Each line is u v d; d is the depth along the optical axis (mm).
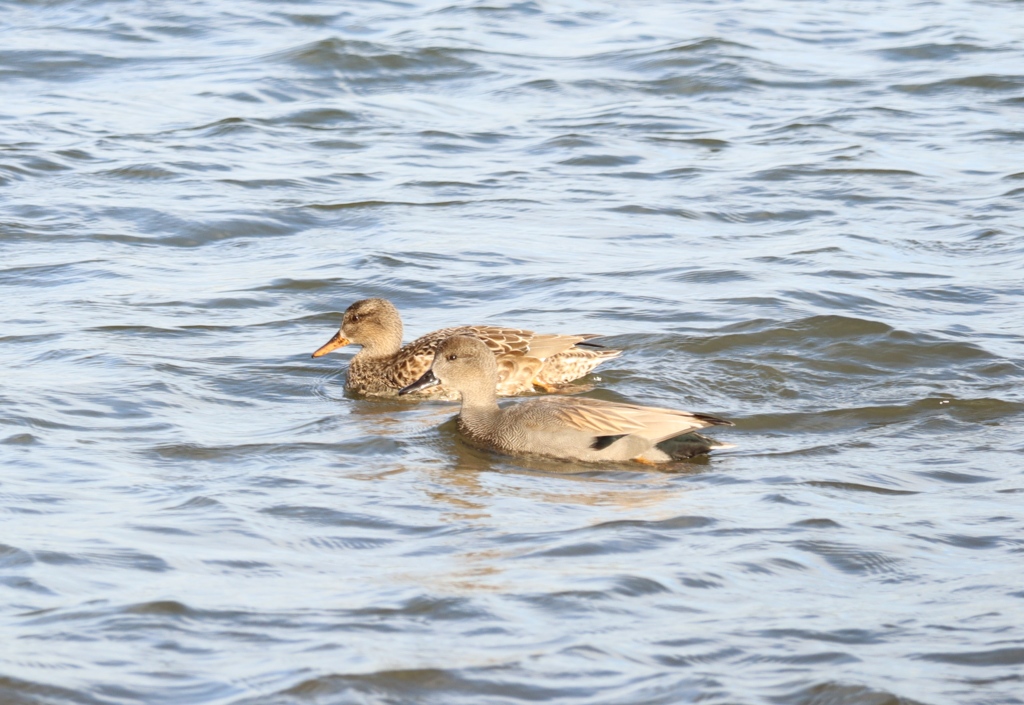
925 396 14984
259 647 8719
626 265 20359
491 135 28469
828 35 37594
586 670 8461
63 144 26750
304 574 9953
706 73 33062
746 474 12609
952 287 19062
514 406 13859
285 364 16453
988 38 36750
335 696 8109
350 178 25219
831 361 16234
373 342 16328
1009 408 14570
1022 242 21297
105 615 9109
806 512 11359
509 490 12156
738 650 8758
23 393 14492
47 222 22094
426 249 21078
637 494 12023
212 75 32469
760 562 10188
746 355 16453
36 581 9648
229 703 8031
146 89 31406
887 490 12039
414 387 14102
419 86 32344
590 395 15406
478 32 36594
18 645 8656
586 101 31234
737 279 19453
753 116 30062
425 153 27078
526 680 8328
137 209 22891
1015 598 9555
